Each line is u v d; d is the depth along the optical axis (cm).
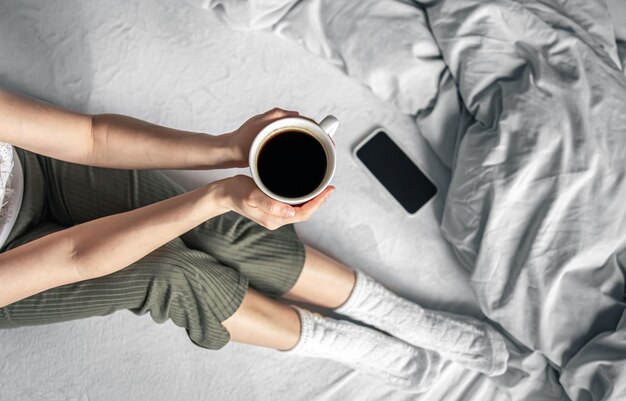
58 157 108
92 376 151
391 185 155
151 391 151
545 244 134
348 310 145
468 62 143
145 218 97
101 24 162
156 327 153
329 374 151
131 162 108
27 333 154
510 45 142
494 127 141
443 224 149
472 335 146
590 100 134
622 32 148
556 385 144
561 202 132
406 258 154
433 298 154
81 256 100
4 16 164
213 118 159
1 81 160
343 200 156
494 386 150
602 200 131
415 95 151
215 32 162
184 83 160
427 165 156
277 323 134
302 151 82
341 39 152
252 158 81
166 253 115
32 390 150
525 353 145
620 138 132
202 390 151
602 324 135
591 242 131
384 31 149
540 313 136
